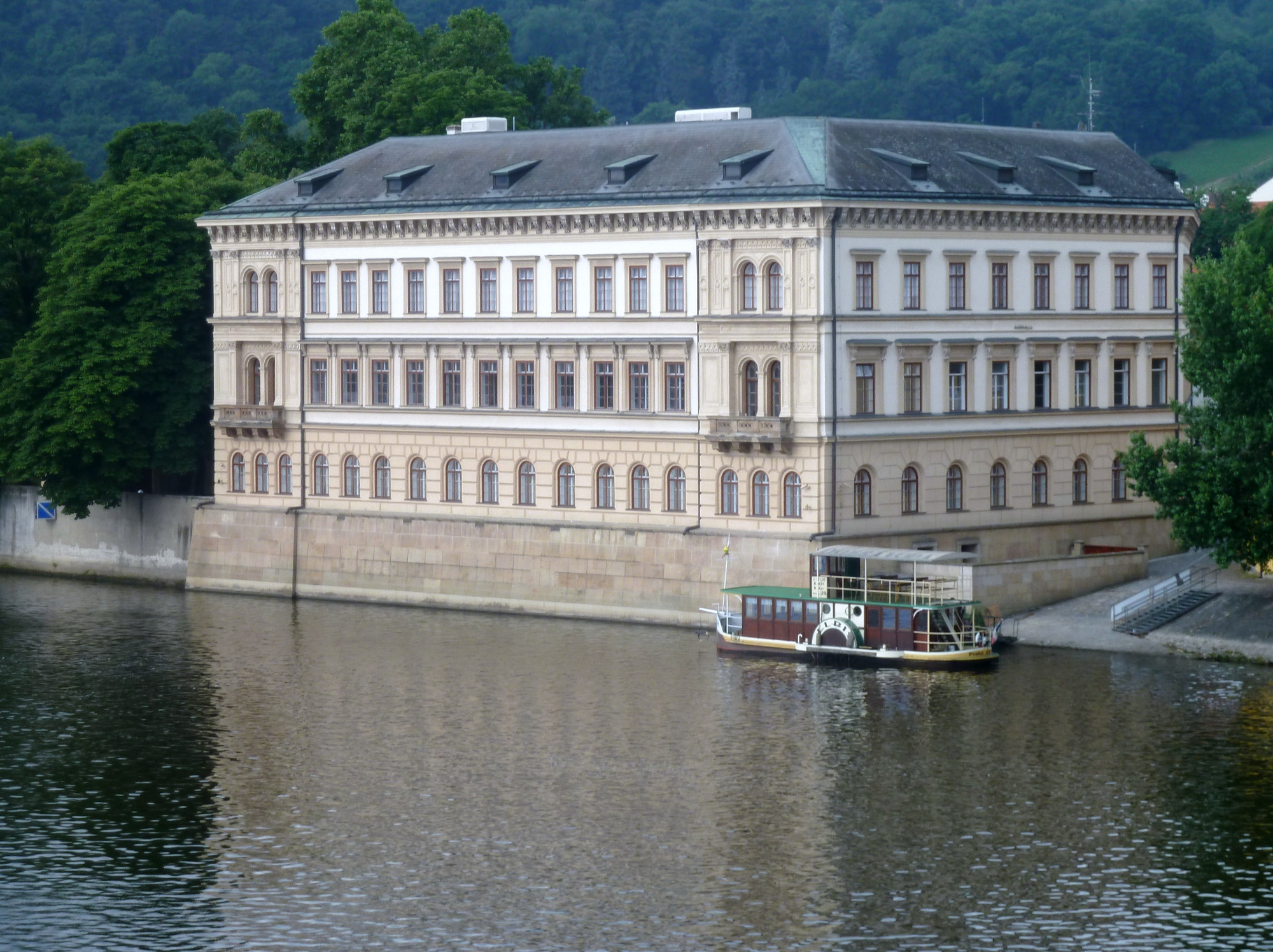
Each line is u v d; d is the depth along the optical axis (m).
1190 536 174.50
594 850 129.25
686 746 149.50
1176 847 127.81
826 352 182.38
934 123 197.88
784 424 183.00
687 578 189.12
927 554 174.12
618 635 187.00
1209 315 174.62
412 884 124.31
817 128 189.12
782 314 183.38
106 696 167.00
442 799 139.12
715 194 185.75
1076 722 153.38
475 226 199.88
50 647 186.38
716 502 188.50
